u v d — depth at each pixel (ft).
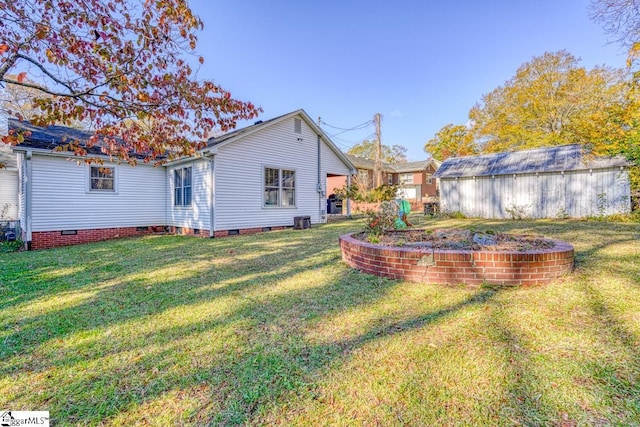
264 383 6.44
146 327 9.42
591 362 6.70
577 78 64.85
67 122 13.24
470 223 37.99
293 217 39.47
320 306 10.75
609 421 5.06
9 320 10.11
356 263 15.60
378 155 71.00
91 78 13.21
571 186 39.01
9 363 7.48
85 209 32.04
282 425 5.27
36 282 14.80
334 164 46.60
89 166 32.35
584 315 9.06
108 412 5.73
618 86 54.60
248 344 8.15
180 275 15.70
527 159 43.93
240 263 18.30
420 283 12.78
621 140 29.19
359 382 6.35
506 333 8.18
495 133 79.36
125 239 32.22
